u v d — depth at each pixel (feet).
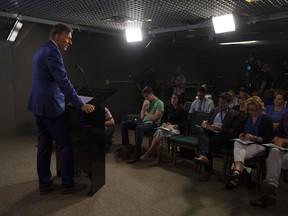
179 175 11.03
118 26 16.69
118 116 23.71
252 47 30.68
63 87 8.06
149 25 16.19
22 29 17.43
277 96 12.53
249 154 9.46
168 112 13.69
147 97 13.93
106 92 9.96
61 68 8.08
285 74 31.73
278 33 21.09
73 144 9.91
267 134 9.77
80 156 10.09
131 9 12.39
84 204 8.38
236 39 24.31
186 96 29.81
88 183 10.00
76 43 20.15
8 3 11.73
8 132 17.66
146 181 10.32
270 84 18.28
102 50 21.93
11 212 7.80
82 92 10.55
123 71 23.72
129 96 24.50
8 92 17.39
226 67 35.40
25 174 10.80
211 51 33.78
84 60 20.80
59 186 9.42
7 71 17.21
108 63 22.48
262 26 16.51
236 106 13.39
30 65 18.07
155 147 13.11
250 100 10.12
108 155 13.75
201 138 10.82
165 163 12.53
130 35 17.38
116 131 19.85
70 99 8.21
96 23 15.79
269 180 8.47
